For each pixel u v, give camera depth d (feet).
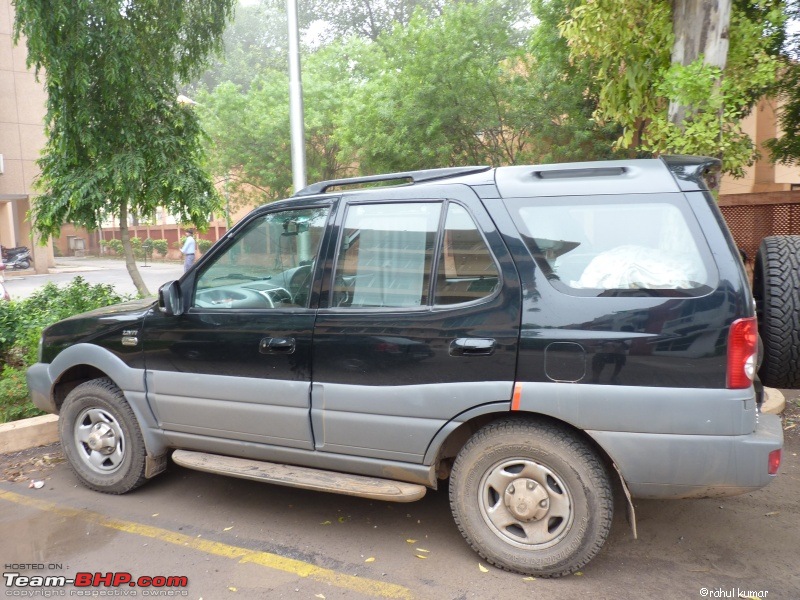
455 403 10.27
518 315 9.95
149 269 95.55
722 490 9.26
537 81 40.98
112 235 149.07
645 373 9.31
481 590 10.02
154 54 29.63
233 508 13.30
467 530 10.61
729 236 9.43
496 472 10.37
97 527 12.44
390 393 10.75
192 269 12.84
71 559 11.19
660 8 19.42
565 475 9.84
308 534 12.07
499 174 10.74
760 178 45.75
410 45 43.06
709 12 17.72
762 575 10.32
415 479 10.91
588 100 40.19
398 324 10.74
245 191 76.38
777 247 11.91
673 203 9.62
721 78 17.83
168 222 127.24
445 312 10.44
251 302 12.32
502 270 10.16
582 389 9.56
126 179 27.71
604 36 19.52
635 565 10.68
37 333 22.48
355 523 12.53
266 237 12.34
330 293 11.50
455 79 40.16
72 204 26.84
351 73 68.74
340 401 11.15
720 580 10.18
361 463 11.24
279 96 67.82
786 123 33.19
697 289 9.25
